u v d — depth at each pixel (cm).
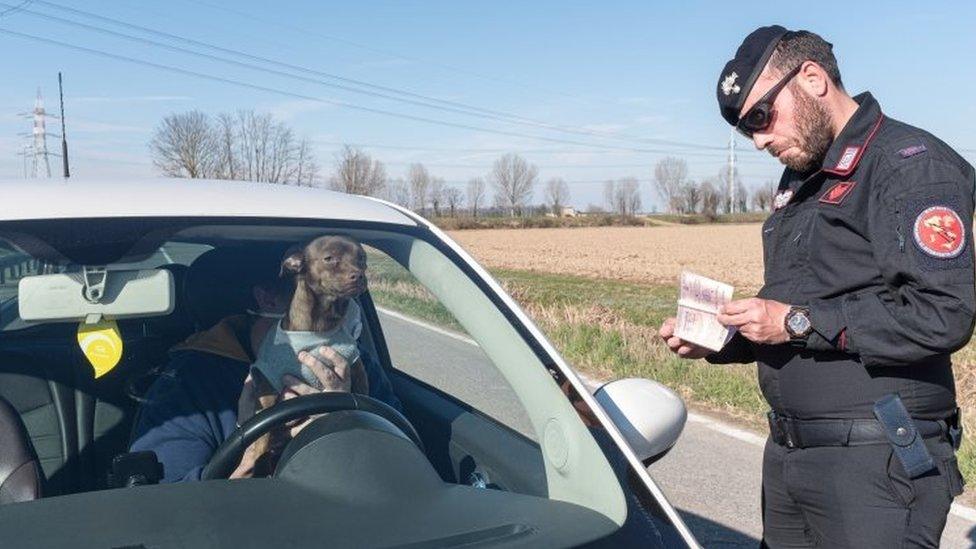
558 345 1205
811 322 256
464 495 214
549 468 233
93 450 266
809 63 269
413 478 214
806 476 273
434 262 279
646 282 3058
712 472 667
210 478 233
